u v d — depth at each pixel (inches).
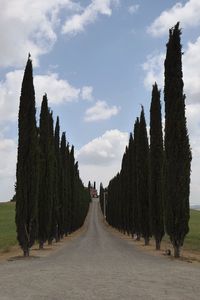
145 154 1727.4
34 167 1124.5
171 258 986.7
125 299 441.1
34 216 1114.7
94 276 618.2
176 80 1054.4
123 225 2938.0
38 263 862.5
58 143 2153.1
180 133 1035.3
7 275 647.8
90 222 5374.0
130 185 2447.1
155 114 1421.0
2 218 3846.0
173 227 1018.7
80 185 4111.7
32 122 1132.5
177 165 1026.1
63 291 491.8
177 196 1017.5
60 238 2240.4
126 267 748.0
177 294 472.7
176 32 1074.7
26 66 1147.3
